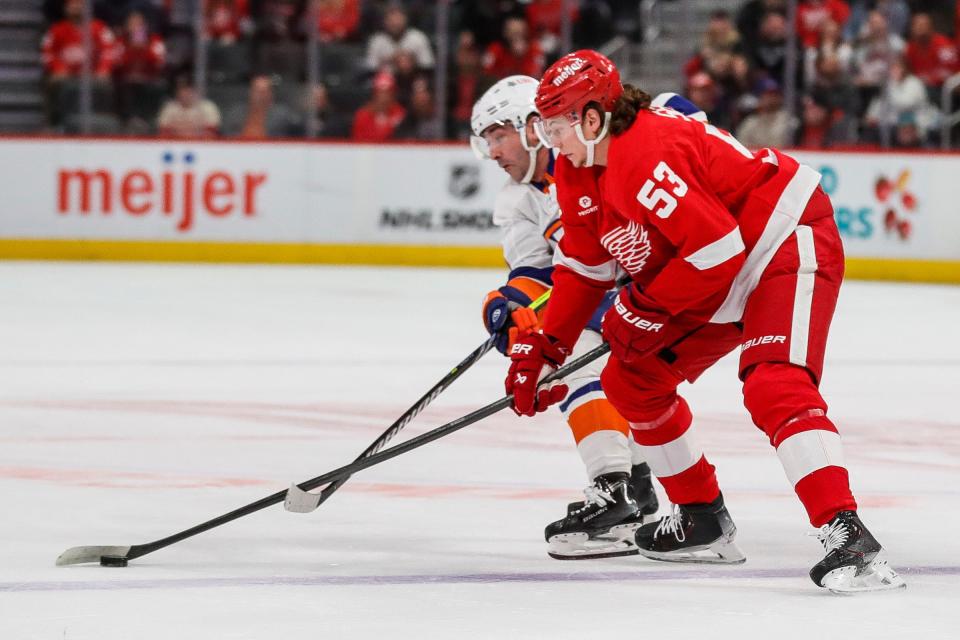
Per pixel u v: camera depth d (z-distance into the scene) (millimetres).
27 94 41906
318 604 9117
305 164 37312
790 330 9273
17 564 10211
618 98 9242
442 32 39625
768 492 13023
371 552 10719
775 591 9492
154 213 37125
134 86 39312
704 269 9086
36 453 14711
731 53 38375
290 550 10758
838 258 9609
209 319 26547
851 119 38469
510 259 11500
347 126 39594
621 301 9547
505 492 13070
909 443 15797
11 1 41812
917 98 38281
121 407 17578
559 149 9492
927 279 35375
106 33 39312
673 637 8359
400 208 37438
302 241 37469
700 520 10297
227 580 9773
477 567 10250
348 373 20531
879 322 27594
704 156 9273
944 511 12289
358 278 34406
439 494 12961
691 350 9898
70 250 37031
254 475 13773
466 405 17969
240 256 37406
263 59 39500
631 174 9078
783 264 9406
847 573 9180
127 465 14156
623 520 10672
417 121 39312
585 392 10922
